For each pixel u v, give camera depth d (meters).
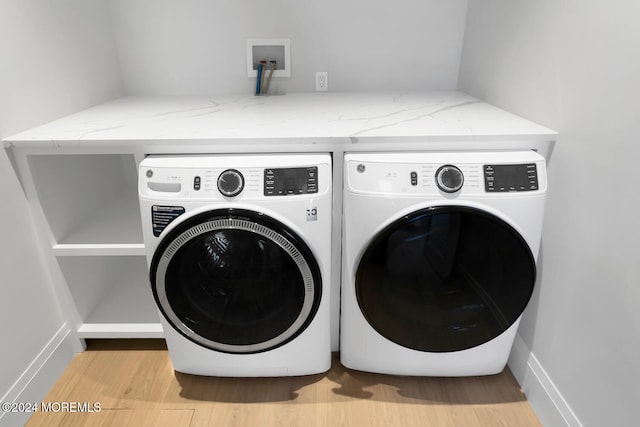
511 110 1.50
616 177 0.96
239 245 1.19
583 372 1.10
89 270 1.59
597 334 1.04
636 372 0.92
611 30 0.96
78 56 1.60
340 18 1.91
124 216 1.64
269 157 1.19
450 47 1.97
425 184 1.13
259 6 1.87
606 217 1.00
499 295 1.24
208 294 1.27
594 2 1.02
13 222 1.25
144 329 1.51
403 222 1.13
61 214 1.43
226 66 1.96
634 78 0.90
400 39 1.95
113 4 1.84
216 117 1.48
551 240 1.24
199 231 1.14
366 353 1.38
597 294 1.04
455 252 1.19
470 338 1.30
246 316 1.29
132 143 1.21
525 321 1.40
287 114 1.53
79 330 1.51
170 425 1.29
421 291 1.25
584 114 1.07
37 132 1.27
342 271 1.31
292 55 1.96
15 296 1.26
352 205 1.17
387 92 2.01
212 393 1.40
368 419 1.31
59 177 1.43
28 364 1.32
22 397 1.28
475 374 1.40
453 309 1.27
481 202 1.13
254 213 1.13
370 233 1.17
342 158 1.24
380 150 1.23
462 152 1.21
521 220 1.15
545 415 1.27
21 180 1.27
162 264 1.18
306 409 1.35
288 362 1.37
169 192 1.17
